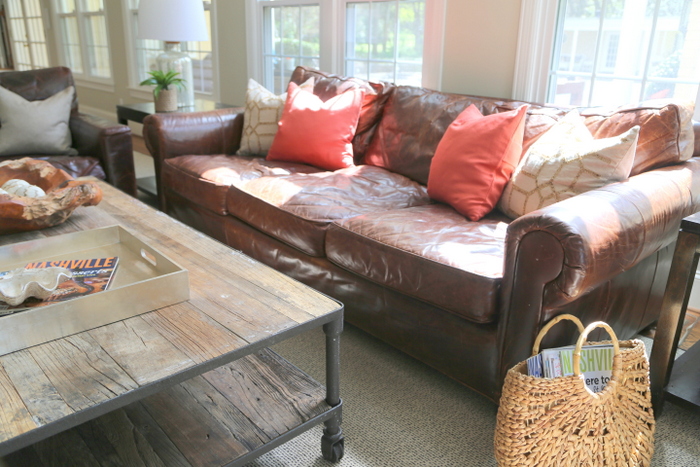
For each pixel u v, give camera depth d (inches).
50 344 42.8
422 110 95.9
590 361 51.5
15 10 314.5
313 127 101.1
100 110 255.6
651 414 53.8
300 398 55.2
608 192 58.2
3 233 64.2
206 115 116.0
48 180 77.8
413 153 95.5
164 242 63.7
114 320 46.2
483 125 75.8
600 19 92.5
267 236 87.4
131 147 117.3
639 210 57.1
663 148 68.2
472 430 60.6
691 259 55.5
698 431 61.5
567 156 66.7
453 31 110.2
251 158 111.3
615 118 72.3
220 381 58.0
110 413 53.2
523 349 56.1
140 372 39.4
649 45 87.6
